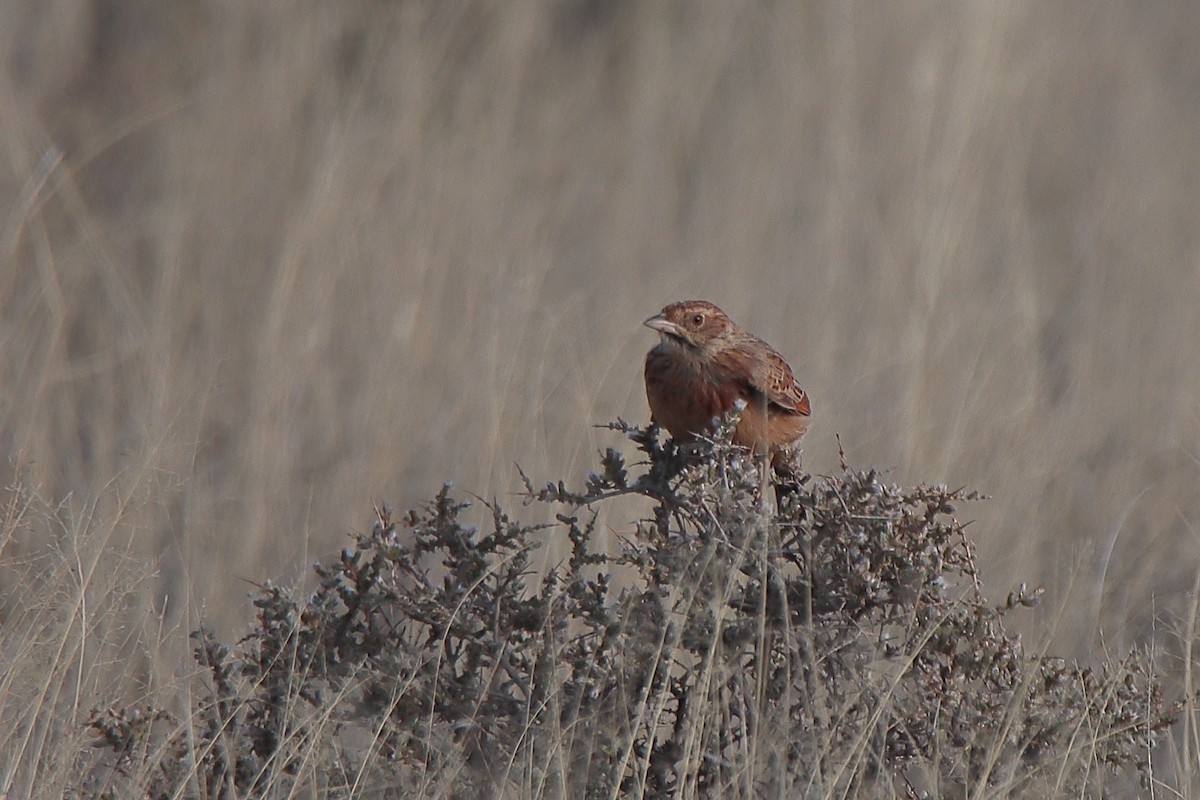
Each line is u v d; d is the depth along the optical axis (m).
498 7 22.58
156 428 12.38
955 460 13.27
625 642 8.38
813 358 16.42
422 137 19.47
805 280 18.45
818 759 7.71
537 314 16.19
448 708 8.53
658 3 25.25
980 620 8.55
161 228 18.70
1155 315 18.80
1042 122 23.89
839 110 20.91
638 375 15.18
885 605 8.73
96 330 16.50
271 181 19.03
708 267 18.97
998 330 16.88
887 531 8.61
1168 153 26.28
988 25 20.20
